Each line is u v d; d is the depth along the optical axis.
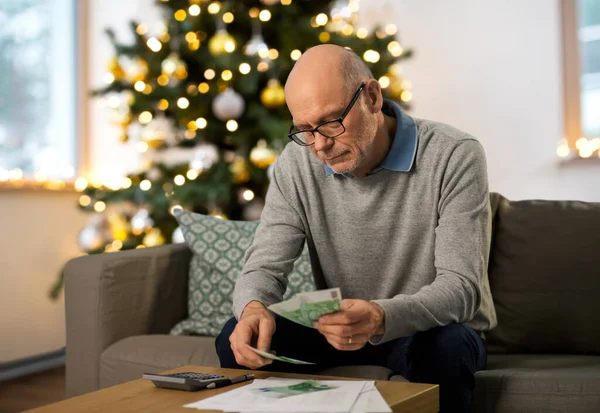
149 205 3.37
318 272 1.66
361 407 1.03
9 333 3.39
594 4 3.54
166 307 2.16
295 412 1.02
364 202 1.56
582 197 3.52
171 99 3.26
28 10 3.74
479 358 1.44
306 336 1.52
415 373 1.38
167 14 3.49
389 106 1.61
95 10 4.05
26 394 3.01
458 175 1.47
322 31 3.27
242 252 2.12
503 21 3.71
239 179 3.25
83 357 1.98
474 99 3.79
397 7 3.98
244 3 3.35
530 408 1.42
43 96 3.81
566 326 1.76
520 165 3.68
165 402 1.14
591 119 3.57
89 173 4.04
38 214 3.58
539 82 3.63
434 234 1.51
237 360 1.30
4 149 3.58
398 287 1.57
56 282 3.56
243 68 3.08
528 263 1.82
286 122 3.17
